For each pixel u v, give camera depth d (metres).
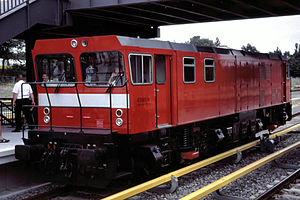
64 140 8.10
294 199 7.30
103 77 8.00
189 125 10.45
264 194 7.29
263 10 14.49
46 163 8.13
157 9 15.37
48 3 13.31
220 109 11.62
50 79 8.73
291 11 15.16
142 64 8.12
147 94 8.30
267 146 12.36
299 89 52.38
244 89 13.44
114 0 13.44
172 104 9.20
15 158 8.63
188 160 11.01
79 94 8.34
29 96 11.84
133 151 8.43
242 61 13.27
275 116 17.20
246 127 13.80
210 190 6.81
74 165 7.81
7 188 8.52
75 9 13.94
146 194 7.87
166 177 7.58
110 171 7.43
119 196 6.30
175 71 9.26
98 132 7.70
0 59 40.62
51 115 8.78
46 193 7.96
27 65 13.51
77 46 8.23
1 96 28.72
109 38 7.80
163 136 9.19
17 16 12.27
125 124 7.80
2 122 14.53
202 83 10.52
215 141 11.81
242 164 10.81
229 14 16.62
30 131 8.55
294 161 11.05
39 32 14.16
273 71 16.30
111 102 7.93
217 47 12.02
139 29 18.78
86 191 8.09
